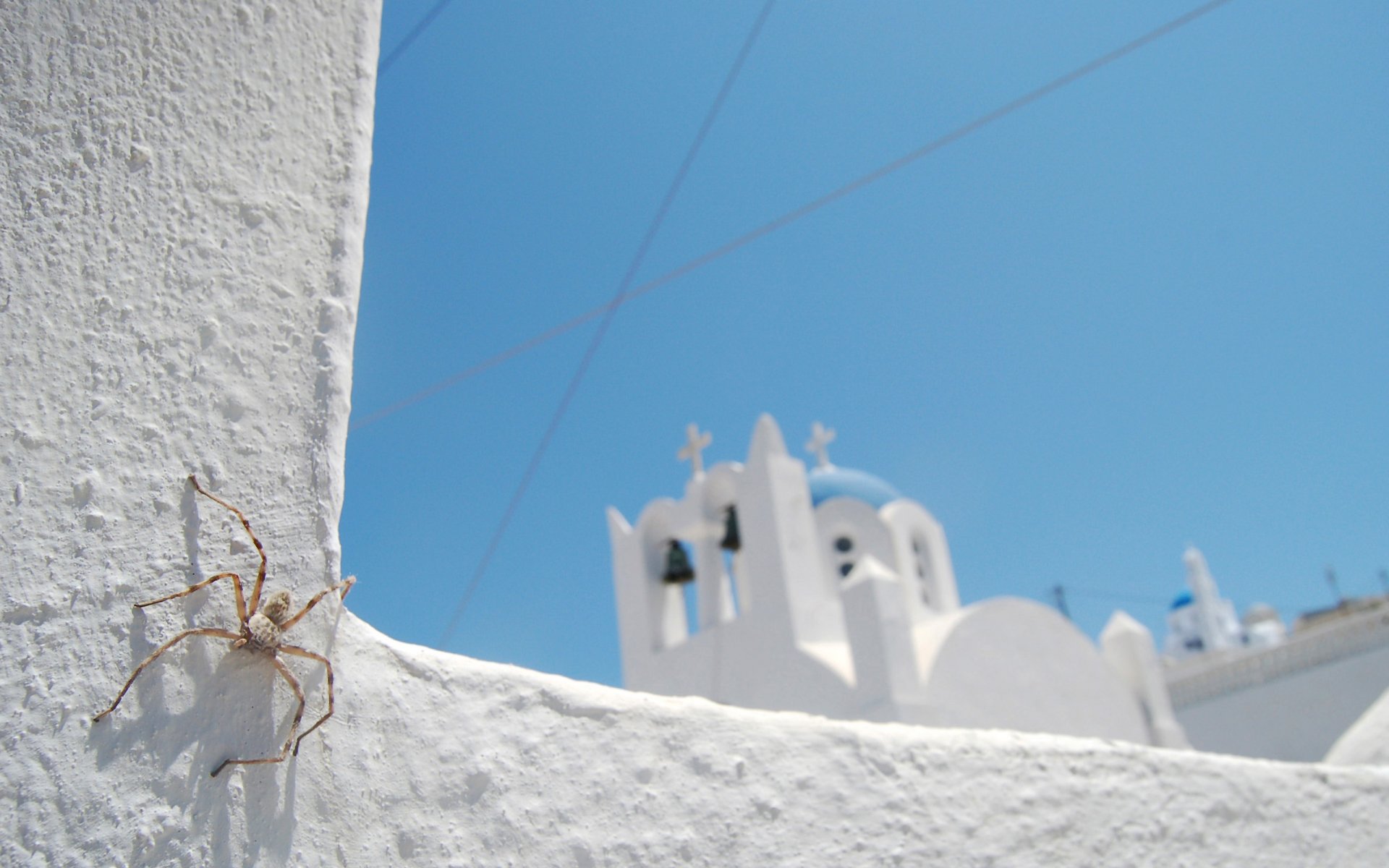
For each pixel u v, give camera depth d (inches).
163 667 67.9
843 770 95.7
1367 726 172.1
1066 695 454.6
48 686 64.3
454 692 80.0
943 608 536.1
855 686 403.5
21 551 65.6
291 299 80.0
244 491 74.2
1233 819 118.7
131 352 72.4
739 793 89.3
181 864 65.3
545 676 85.4
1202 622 1099.9
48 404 68.7
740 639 456.8
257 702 70.8
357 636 77.3
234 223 78.9
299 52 85.7
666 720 88.8
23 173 71.7
